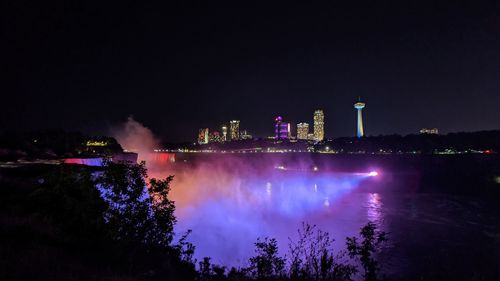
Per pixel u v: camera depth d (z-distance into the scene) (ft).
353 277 55.77
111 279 31.91
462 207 257.34
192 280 41.78
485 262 110.52
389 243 142.92
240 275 45.21
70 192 45.32
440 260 111.96
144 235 40.01
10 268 29.84
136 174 40.34
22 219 44.96
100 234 40.88
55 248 37.35
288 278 43.78
